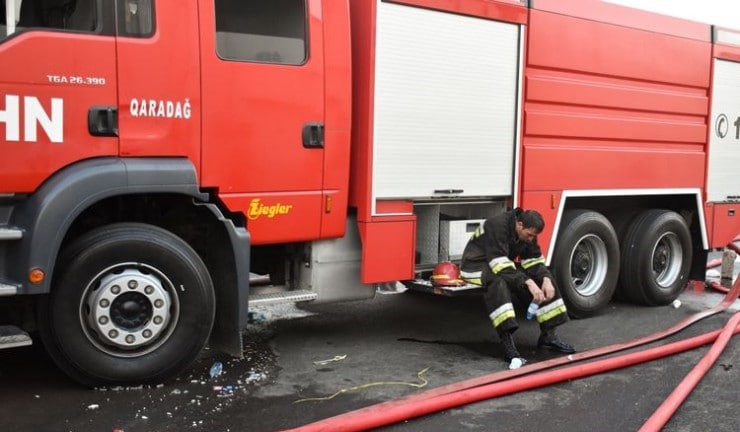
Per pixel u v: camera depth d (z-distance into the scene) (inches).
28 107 160.7
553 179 258.2
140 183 171.5
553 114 256.5
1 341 160.6
